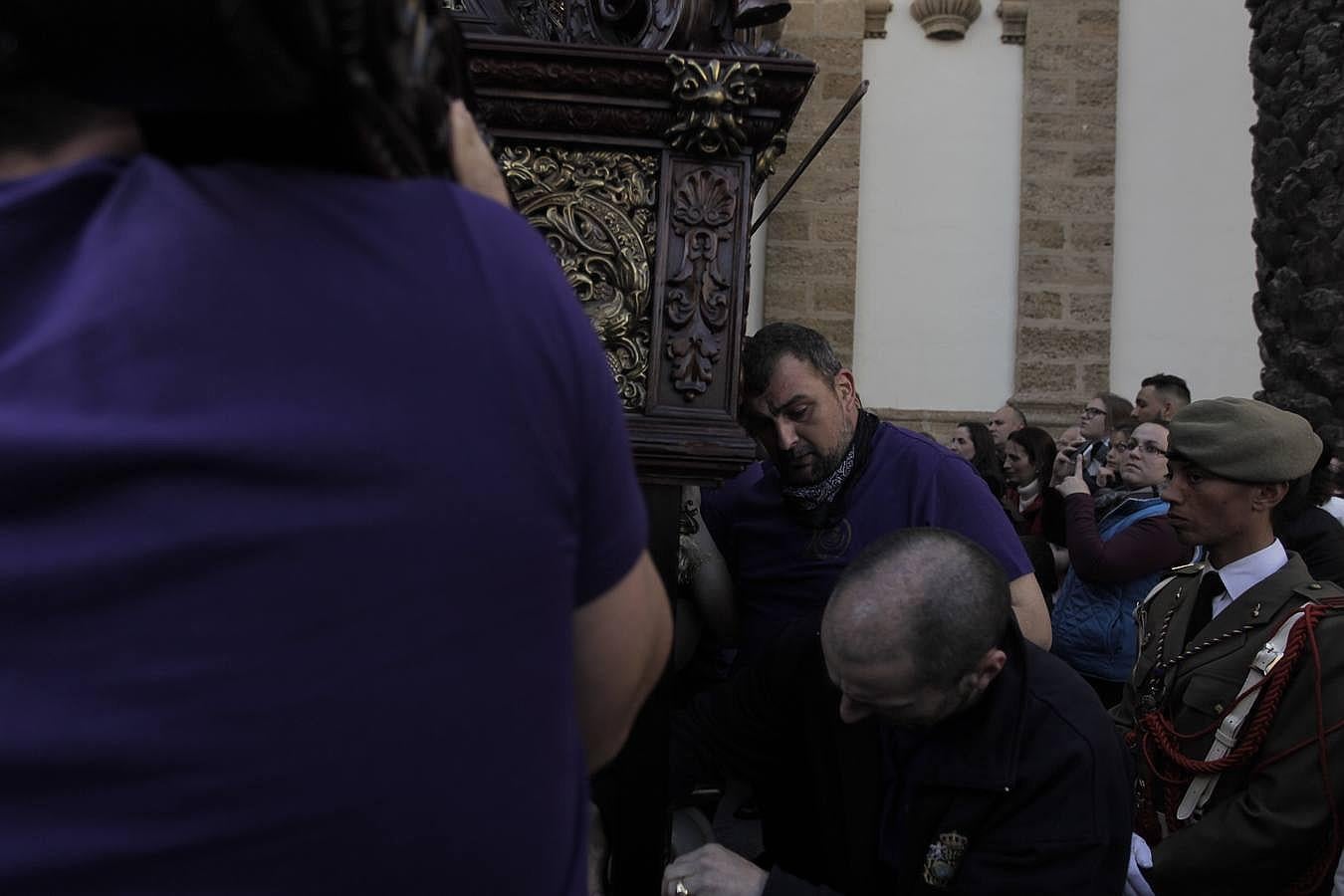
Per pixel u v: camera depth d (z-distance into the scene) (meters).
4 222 0.66
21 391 0.63
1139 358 7.80
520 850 0.69
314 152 0.70
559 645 0.71
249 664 0.63
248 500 0.63
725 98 1.63
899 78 7.96
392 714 0.65
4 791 0.62
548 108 1.65
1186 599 2.38
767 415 2.22
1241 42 7.90
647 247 1.70
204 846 0.62
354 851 0.64
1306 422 2.28
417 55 0.70
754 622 2.32
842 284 7.84
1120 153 7.92
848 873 1.71
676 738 1.95
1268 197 4.71
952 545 1.53
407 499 0.65
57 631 0.62
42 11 0.62
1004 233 7.90
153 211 0.66
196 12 0.61
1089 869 1.55
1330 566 3.02
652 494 1.68
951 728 1.61
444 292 0.69
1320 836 2.00
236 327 0.65
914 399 7.84
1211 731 2.16
